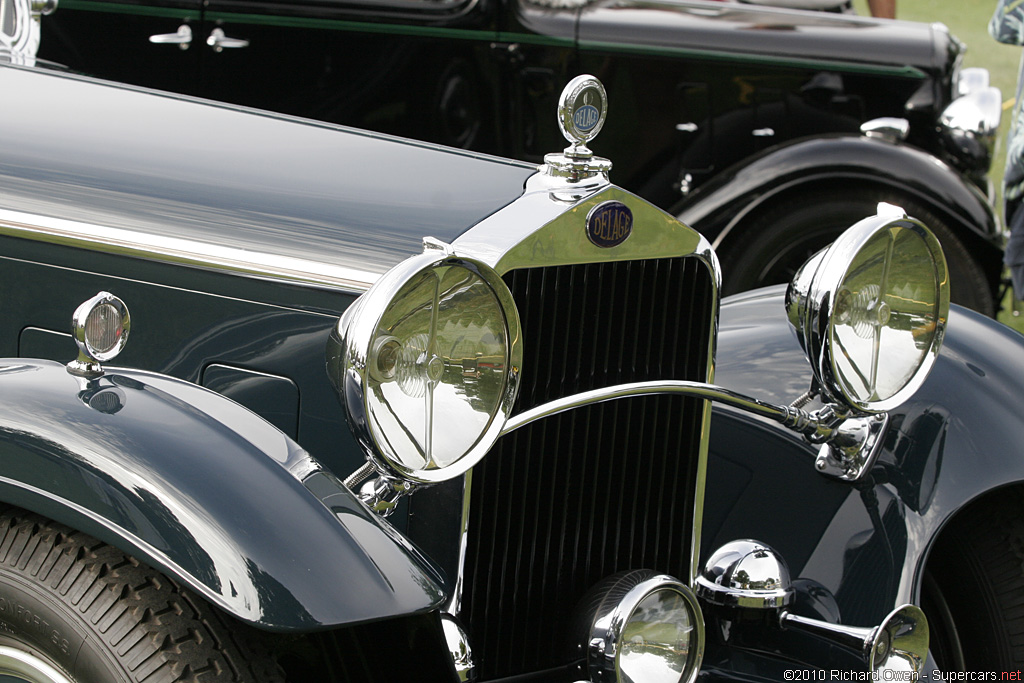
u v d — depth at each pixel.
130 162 3.16
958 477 3.31
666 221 2.88
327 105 5.80
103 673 2.15
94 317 2.47
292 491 2.29
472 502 2.73
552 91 6.34
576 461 2.90
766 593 3.12
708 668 3.07
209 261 2.93
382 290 2.30
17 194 3.11
